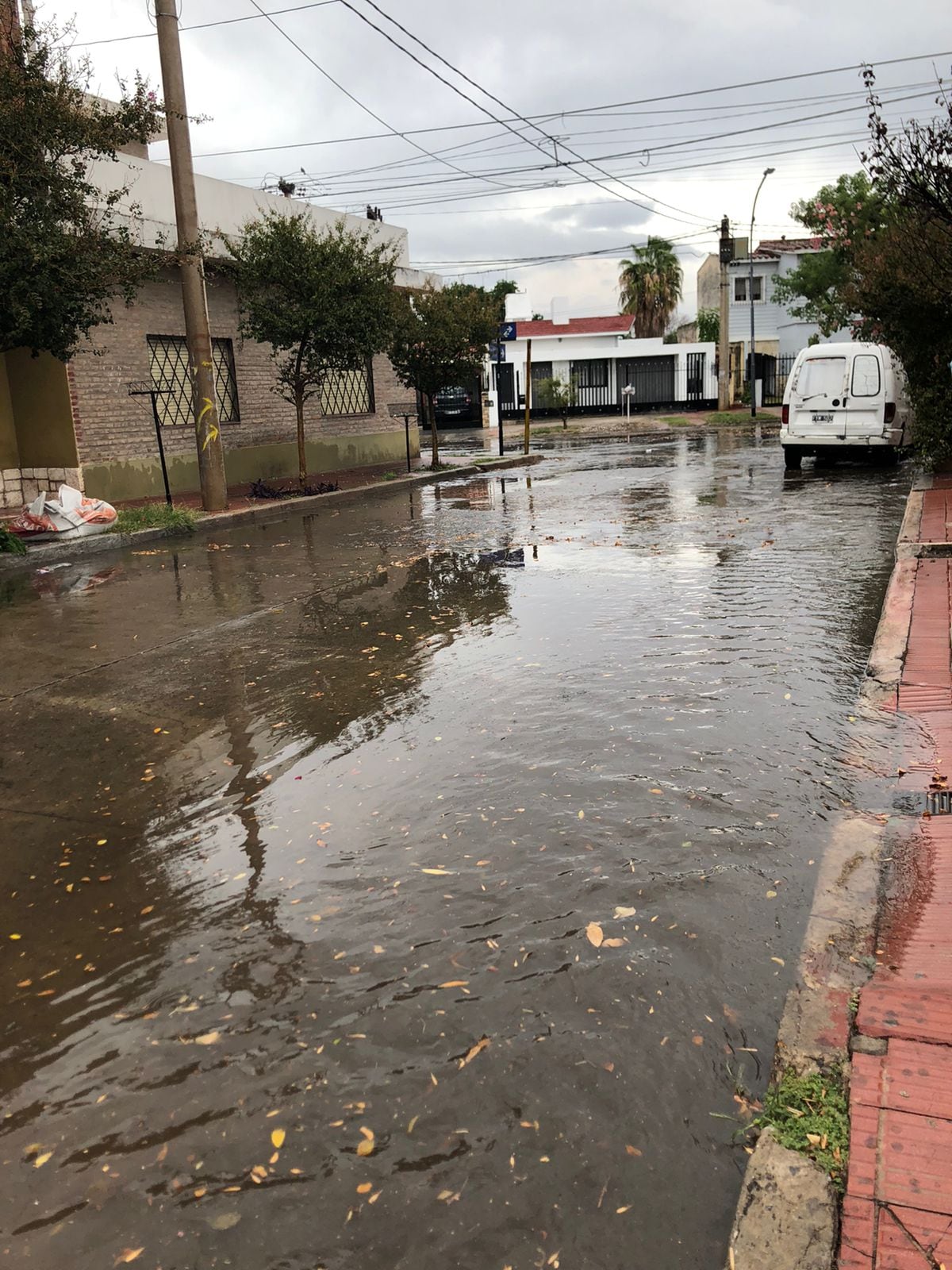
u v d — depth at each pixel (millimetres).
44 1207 2127
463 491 17125
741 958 2887
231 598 8539
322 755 4684
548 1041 2557
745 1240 1905
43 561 11016
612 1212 2035
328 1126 2307
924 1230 1891
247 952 3045
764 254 44594
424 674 5902
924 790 3979
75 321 10844
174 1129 2330
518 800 4012
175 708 5508
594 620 7016
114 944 3150
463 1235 1996
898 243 12055
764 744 4512
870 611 6945
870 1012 2555
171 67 12750
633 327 53875
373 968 2916
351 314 15289
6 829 4035
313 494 16281
